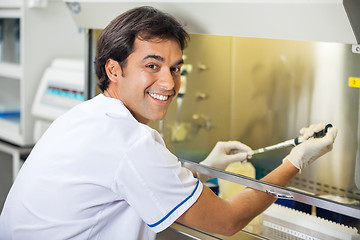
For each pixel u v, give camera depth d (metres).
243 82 1.94
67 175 1.19
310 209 1.56
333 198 1.55
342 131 1.56
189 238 1.58
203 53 1.91
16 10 2.85
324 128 1.61
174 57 1.25
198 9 1.42
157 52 1.21
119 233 1.27
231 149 1.86
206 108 1.97
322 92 1.64
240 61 1.94
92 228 1.24
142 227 1.31
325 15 1.15
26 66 2.83
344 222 1.44
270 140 1.85
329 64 1.61
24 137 2.88
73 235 1.22
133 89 1.25
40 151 1.27
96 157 1.17
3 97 3.22
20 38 2.91
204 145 1.95
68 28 2.97
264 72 1.86
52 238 1.23
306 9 1.17
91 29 1.98
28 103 2.87
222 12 1.37
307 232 1.47
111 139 1.17
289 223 1.52
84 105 1.29
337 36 1.19
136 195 1.16
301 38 1.28
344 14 1.10
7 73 2.98
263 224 1.58
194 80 1.92
